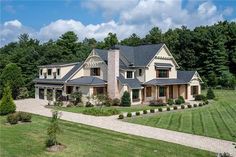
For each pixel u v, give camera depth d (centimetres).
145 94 5069
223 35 9338
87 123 3009
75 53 9188
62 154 1878
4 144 2097
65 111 3981
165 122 3108
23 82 6153
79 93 4791
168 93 5381
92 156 1838
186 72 5862
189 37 9381
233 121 3186
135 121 3172
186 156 1845
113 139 2273
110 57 4862
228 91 7425
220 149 2022
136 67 5100
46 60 7006
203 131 2634
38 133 2467
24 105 4759
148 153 1900
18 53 6938
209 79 8425
